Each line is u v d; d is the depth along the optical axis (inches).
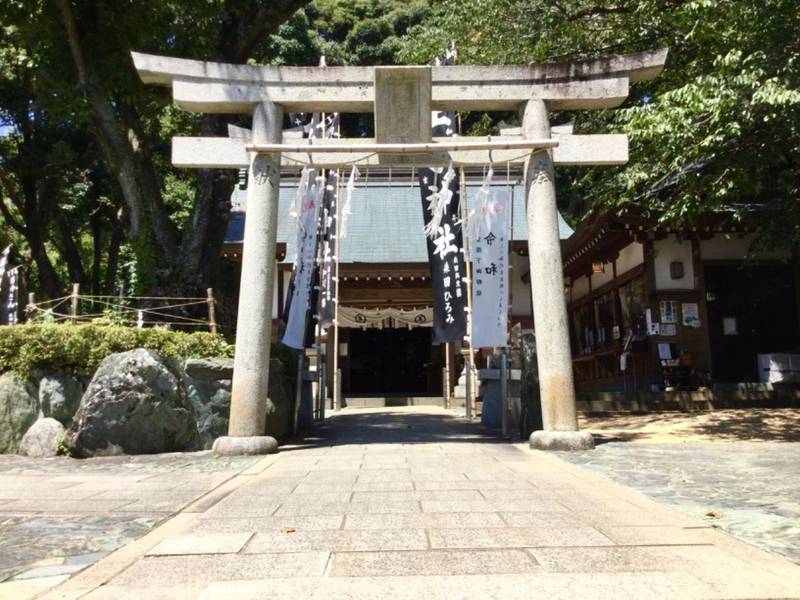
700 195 423.5
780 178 424.2
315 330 474.3
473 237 365.4
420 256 716.7
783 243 452.8
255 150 323.0
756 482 219.0
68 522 170.6
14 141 813.2
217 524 162.7
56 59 455.5
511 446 323.9
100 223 1011.3
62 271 1127.6
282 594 111.9
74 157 788.0
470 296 418.0
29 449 313.3
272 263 329.4
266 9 461.7
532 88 336.2
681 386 557.6
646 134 337.4
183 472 253.4
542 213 328.8
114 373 307.4
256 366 314.5
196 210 456.4
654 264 577.3
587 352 762.8
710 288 588.1
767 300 589.3
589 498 191.8
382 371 942.4
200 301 386.3
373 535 149.7
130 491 212.8
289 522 163.6
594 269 695.7
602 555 133.3
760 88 297.0
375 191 856.9
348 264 685.9
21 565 133.0
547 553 134.7
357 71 333.1
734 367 577.9
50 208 854.5
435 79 333.1
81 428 301.6
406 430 433.1
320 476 235.1
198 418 328.2
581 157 339.3
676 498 192.4
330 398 727.7
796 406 537.3
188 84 328.5
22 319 478.9
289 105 336.2
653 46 458.6
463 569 124.9
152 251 443.5
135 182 447.8
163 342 340.8
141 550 142.6
